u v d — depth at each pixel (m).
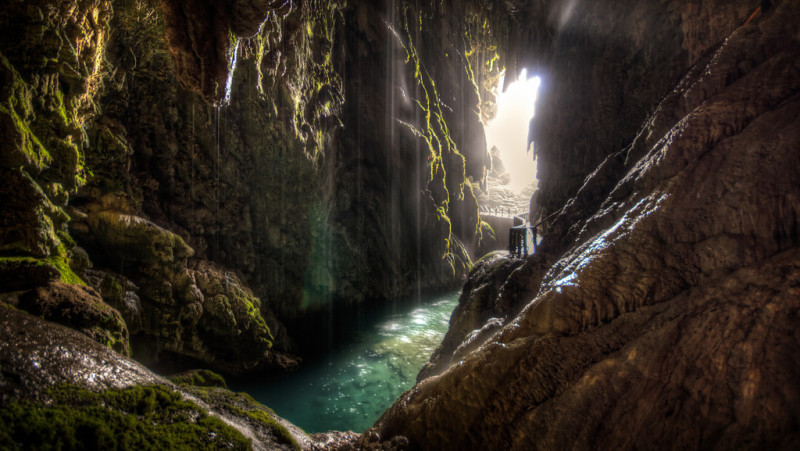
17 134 3.76
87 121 6.17
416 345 13.03
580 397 2.89
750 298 2.53
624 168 5.77
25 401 2.05
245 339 9.52
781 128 3.02
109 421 2.29
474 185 26.16
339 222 15.94
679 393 2.57
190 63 4.97
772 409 2.18
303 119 12.88
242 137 11.00
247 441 2.94
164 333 8.11
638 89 7.15
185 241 9.51
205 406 3.33
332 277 15.20
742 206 2.93
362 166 16.98
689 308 2.83
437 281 20.11
